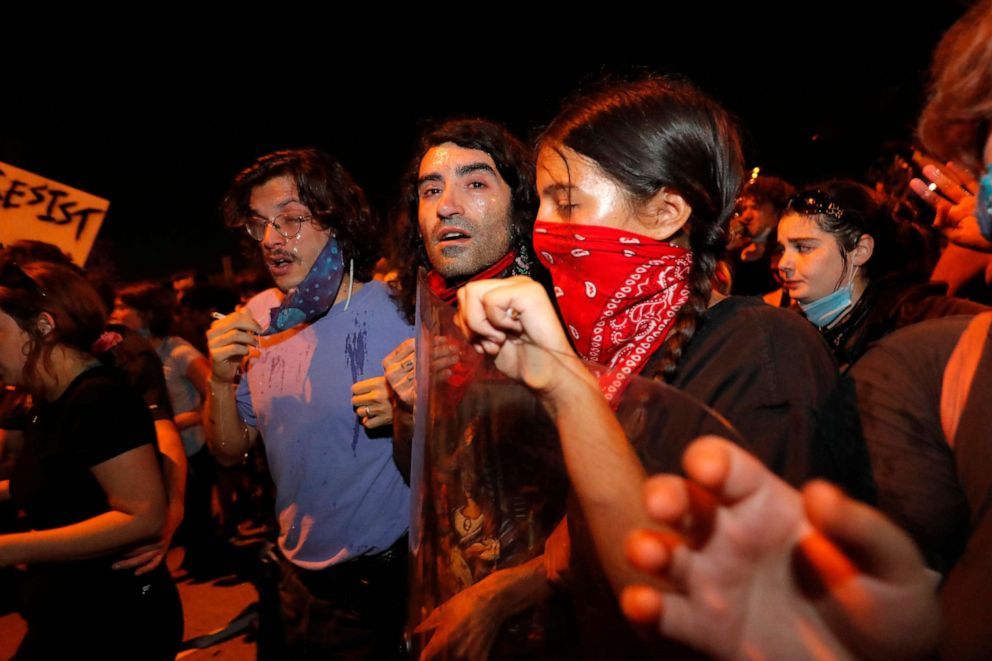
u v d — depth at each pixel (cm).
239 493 504
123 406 212
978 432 87
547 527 79
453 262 197
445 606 85
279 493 219
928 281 226
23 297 207
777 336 116
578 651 75
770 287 400
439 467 86
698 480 43
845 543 41
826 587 44
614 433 69
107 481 207
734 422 111
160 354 502
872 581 42
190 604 455
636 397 74
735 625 46
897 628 43
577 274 127
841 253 246
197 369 493
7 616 436
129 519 206
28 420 223
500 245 199
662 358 120
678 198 123
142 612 216
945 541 100
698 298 121
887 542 41
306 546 211
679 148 121
